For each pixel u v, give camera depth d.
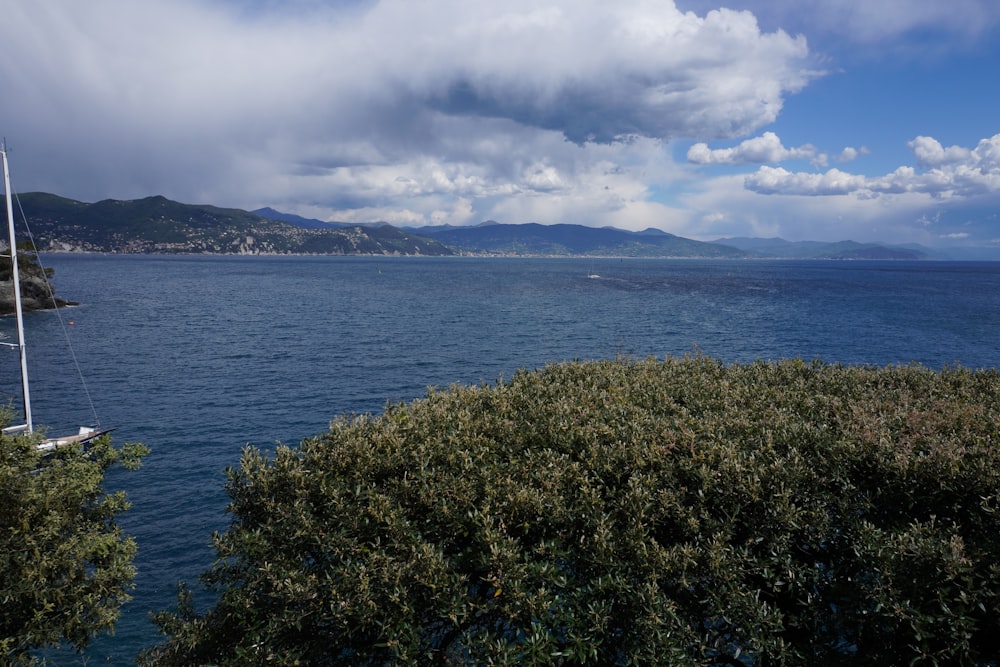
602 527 7.54
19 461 12.70
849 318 100.00
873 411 10.19
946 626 6.91
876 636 7.39
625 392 11.71
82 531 13.48
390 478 8.82
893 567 7.07
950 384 12.65
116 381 52.91
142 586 22.31
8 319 90.94
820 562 8.27
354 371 57.56
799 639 8.06
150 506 28.39
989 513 7.35
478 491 8.34
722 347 70.50
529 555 7.78
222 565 9.18
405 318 97.88
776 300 135.25
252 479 8.81
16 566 11.36
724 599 7.40
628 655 7.43
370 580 7.51
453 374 56.66
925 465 7.95
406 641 7.36
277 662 7.67
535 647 7.09
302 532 7.94
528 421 10.38
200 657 9.05
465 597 7.49
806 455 8.78
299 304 119.25
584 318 97.88
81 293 136.00
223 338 76.31
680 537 8.12
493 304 121.56
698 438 9.12
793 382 12.79
